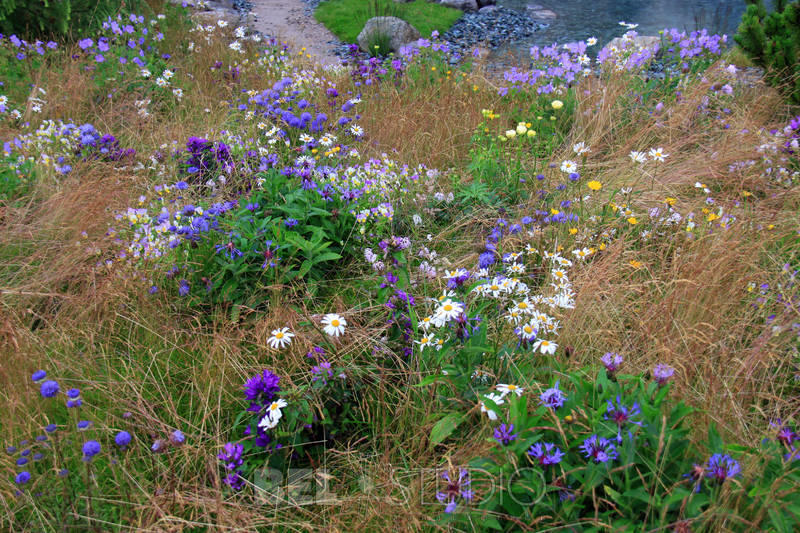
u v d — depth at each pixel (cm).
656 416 215
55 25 762
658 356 293
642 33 1251
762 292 324
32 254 373
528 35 1300
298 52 955
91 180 445
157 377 310
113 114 593
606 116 578
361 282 381
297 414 262
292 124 523
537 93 645
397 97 685
